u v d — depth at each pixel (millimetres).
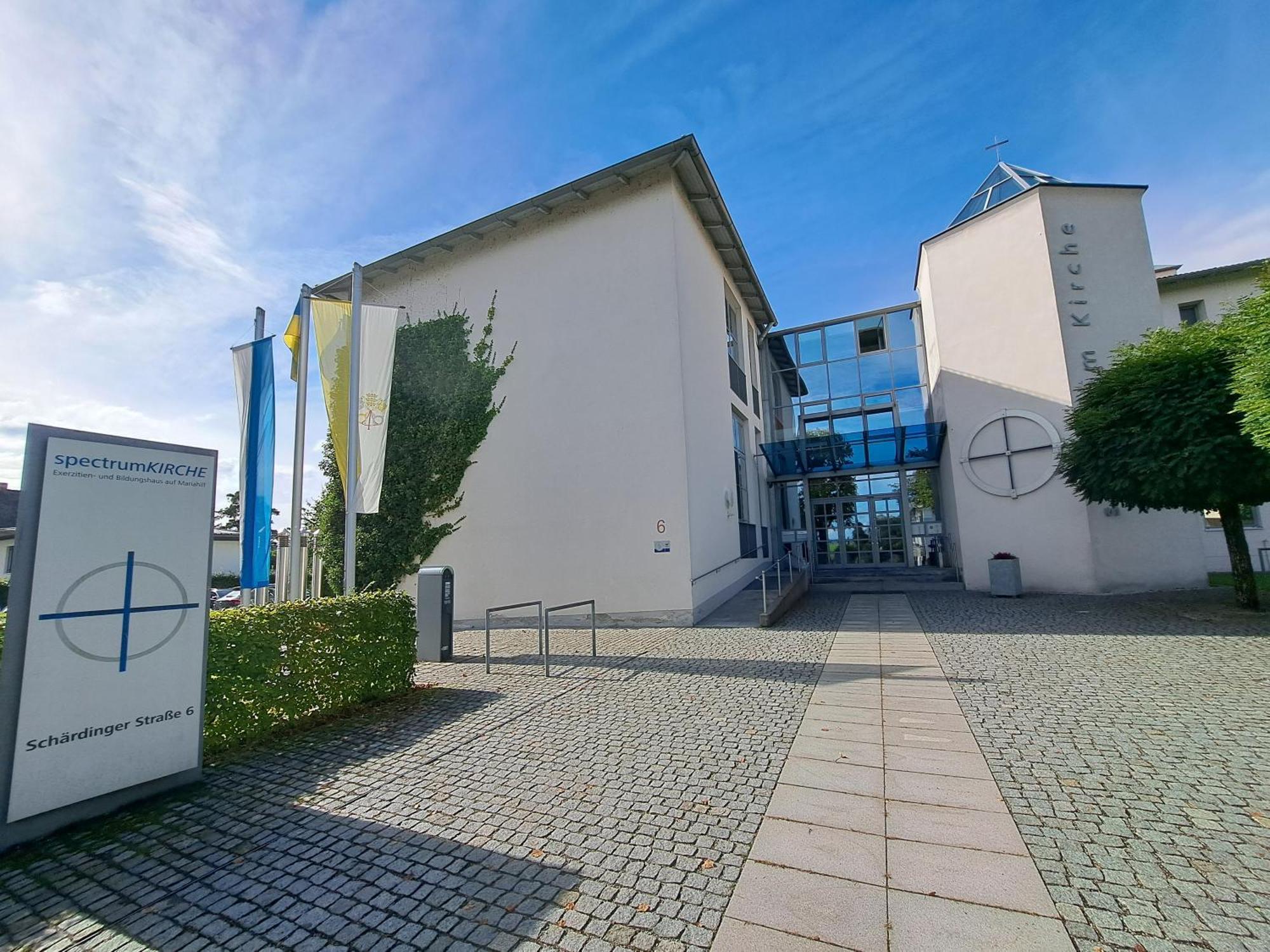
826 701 5617
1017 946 2295
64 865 3229
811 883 2762
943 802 3533
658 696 6055
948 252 14641
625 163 11547
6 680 3484
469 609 12383
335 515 13789
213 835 3512
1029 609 10641
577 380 12031
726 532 13367
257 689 5074
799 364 20391
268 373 7613
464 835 3377
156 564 4191
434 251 13672
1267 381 6961
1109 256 13078
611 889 2783
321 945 2492
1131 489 9320
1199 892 2590
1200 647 7039
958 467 14117
